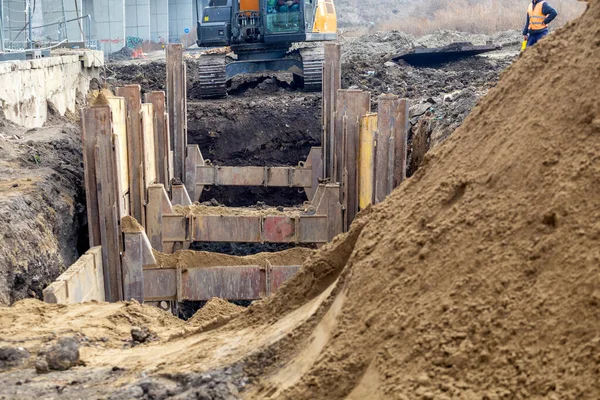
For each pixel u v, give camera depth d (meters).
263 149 30.33
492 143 5.41
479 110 5.90
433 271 4.98
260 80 35.31
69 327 8.63
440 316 4.69
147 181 18.66
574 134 4.79
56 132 22.72
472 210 5.07
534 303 4.30
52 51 35.94
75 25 52.62
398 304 5.02
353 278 5.55
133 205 17.75
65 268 14.80
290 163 30.31
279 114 30.55
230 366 5.86
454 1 78.19
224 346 6.51
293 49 34.38
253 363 5.82
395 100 15.45
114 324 9.05
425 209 5.49
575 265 4.26
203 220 17.34
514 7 69.00
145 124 18.27
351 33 78.75
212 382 5.70
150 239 17.48
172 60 23.98
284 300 6.82
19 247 12.68
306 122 30.45
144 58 59.41
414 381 4.45
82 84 32.44
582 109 4.82
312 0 31.81
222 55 32.78
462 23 66.56
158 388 5.89
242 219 17.28
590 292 4.10
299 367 5.43
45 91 25.97
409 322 4.83
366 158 17.58
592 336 3.96
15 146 19.55
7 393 6.29
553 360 4.02
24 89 23.56
